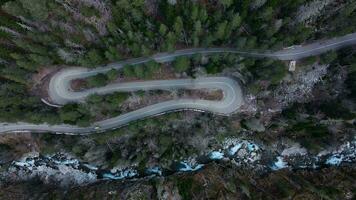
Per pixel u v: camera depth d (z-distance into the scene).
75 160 75.00
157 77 65.38
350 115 63.00
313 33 62.62
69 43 58.50
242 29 60.06
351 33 63.78
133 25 57.66
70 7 55.97
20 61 57.69
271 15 57.84
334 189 67.50
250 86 62.81
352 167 72.06
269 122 70.25
